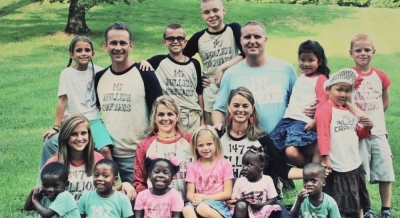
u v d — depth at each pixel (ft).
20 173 22.03
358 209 15.16
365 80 16.65
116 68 16.25
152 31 36.40
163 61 18.03
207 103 18.70
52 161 14.70
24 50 34.09
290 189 20.47
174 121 15.21
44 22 37.45
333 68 31.55
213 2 18.19
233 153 15.24
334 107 15.30
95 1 36.60
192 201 14.46
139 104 16.14
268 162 15.34
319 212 14.02
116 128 16.12
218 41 18.44
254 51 16.28
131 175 16.39
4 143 24.52
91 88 16.48
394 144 24.81
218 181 14.69
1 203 19.56
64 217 13.58
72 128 14.32
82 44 16.24
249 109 15.06
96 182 13.87
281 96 16.40
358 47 16.61
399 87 30.09
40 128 25.95
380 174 16.75
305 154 15.96
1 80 30.07
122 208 13.99
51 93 28.99
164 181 13.94
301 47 16.31
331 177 15.25
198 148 14.75
